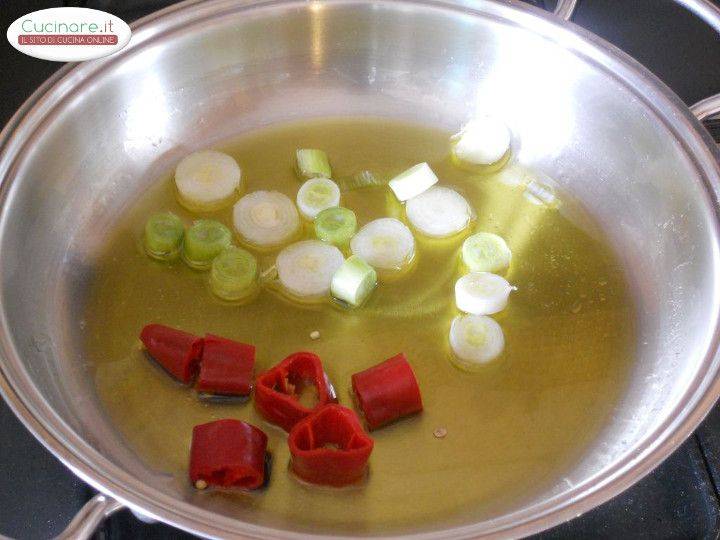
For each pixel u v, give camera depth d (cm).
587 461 28
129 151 35
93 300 32
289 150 37
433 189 35
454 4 35
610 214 35
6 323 27
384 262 33
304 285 32
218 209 35
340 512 27
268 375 28
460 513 27
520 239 34
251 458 27
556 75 35
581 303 32
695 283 30
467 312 32
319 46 36
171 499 23
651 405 29
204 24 34
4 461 27
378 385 28
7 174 29
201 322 31
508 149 37
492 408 30
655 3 42
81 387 29
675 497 28
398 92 38
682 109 32
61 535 23
